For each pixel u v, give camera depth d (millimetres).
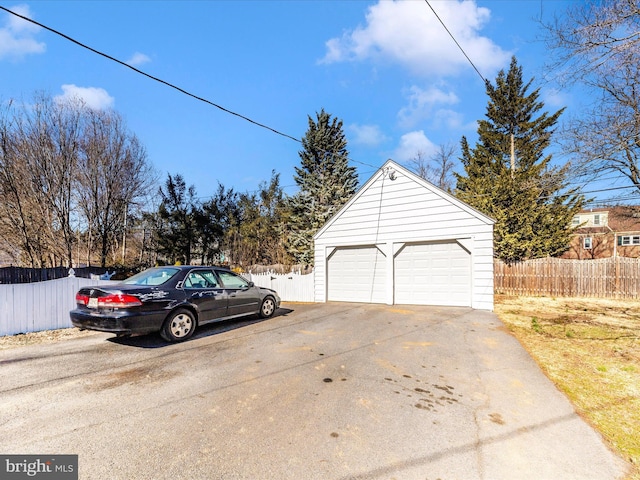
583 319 7891
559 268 13500
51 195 16688
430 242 9703
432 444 2543
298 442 2547
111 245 21000
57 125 16906
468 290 9102
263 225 26984
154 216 22547
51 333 6410
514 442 2590
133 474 2146
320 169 25594
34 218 16406
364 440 2588
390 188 10320
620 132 5480
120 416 2945
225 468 2219
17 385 3670
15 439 2562
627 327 6938
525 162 20703
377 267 10602
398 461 2322
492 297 8680
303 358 4695
